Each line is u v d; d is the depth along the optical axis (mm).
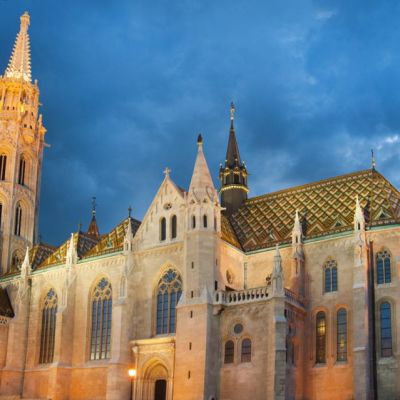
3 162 119375
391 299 76250
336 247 81750
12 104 122062
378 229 79125
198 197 85188
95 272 96125
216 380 77938
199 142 88750
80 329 95062
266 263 87812
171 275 87500
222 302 79812
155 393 83625
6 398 97562
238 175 105438
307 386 77875
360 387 72062
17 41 127688
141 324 87750
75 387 92562
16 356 100188
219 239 85125
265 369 74562
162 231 90125
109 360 90562
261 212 97438
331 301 79938
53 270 101938
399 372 73000
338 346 77938
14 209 117438
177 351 79875
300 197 95750
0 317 101750
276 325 74188
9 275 108688
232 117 112250
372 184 89688
